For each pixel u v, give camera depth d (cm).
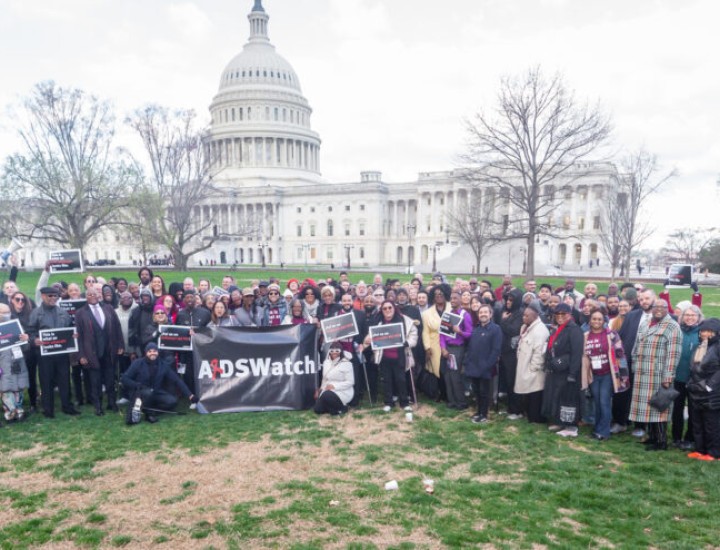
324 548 505
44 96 4084
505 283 1432
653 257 11819
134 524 558
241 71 11550
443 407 1021
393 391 1089
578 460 739
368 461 738
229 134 11250
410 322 1012
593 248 8050
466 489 639
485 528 546
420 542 518
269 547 508
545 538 523
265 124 11306
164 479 677
